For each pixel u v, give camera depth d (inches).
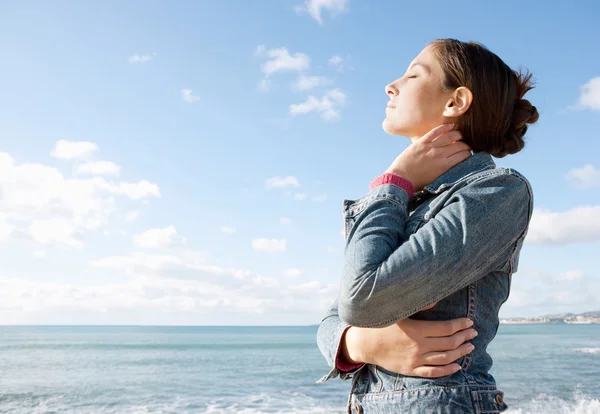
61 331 5551.2
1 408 713.6
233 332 5595.5
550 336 3122.5
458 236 50.8
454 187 56.1
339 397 760.3
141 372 1167.6
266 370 1211.2
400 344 52.6
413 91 65.4
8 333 4468.5
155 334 4397.1
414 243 50.6
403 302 49.0
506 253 54.9
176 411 667.4
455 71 62.7
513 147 65.1
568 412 590.6
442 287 49.9
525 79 68.5
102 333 4697.3
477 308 54.6
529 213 56.2
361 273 49.9
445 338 51.6
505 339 2659.9
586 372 1015.0
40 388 901.2
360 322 50.6
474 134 63.2
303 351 1945.1
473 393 51.8
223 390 858.8
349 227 58.9
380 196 57.2
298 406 679.1
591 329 5329.7
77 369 1235.9
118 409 695.1
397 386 53.4
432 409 51.1
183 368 1266.0
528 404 644.7
